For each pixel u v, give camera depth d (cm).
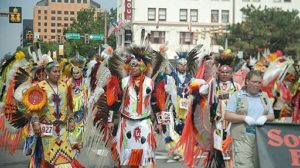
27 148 805
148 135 793
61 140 798
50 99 791
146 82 802
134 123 795
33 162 801
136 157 787
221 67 853
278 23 5994
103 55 1162
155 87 808
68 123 810
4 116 865
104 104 831
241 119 674
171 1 7450
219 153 843
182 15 7500
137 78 803
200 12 7544
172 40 7462
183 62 1175
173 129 1126
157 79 823
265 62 1418
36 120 777
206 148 869
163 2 7425
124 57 820
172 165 1057
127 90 800
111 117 809
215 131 839
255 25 5944
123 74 816
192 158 888
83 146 1084
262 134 651
